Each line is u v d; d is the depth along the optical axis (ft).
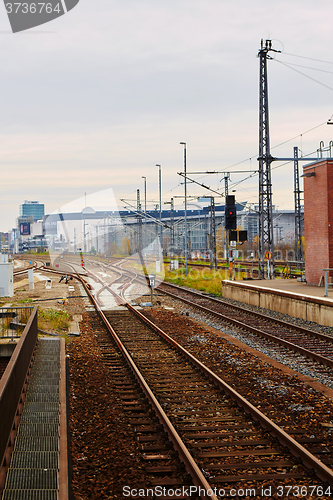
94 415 29.76
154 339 54.03
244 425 27.78
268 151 98.22
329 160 81.05
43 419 27.53
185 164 138.41
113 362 43.80
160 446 24.82
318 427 27.45
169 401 32.32
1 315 59.98
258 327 61.98
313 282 87.61
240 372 39.75
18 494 19.06
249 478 21.49
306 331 56.49
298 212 162.09
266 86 96.89
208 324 64.39
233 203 99.09
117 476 21.88
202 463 22.82
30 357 38.60
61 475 20.39
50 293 105.09
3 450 20.53
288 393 33.60
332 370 40.32
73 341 53.06
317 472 21.76
